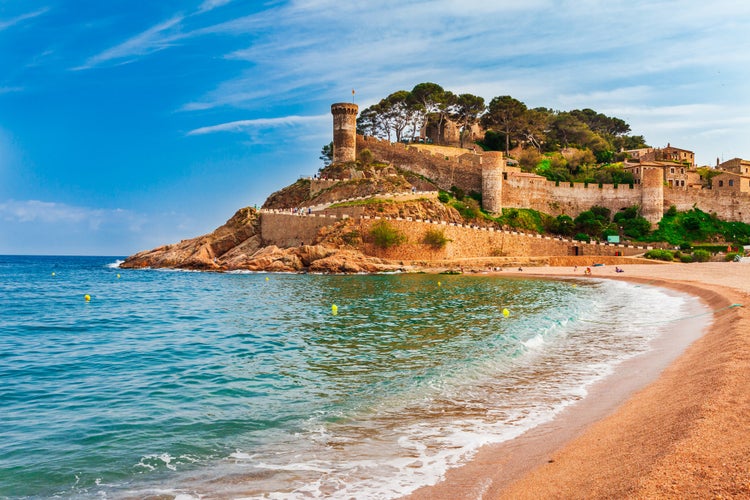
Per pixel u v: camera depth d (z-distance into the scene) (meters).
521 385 17.14
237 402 15.94
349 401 15.86
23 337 28.59
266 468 11.05
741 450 9.09
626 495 8.06
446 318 34.56
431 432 12.88
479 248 94.06
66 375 19.66
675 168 118.62
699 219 106.75
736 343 18.34
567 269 85.56
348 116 122.00
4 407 15.54
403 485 10.01
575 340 25.36
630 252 95.06
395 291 54.81
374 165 118.19
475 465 10.77
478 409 14.69
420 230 89.00
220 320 34.91
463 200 107.81
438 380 18.12
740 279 54.62
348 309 40.03
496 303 43.22
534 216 107.19
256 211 102.88
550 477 9.65
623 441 10.95
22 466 11.32
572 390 16.31
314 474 10.67
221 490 10.09
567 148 143.38
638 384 16.17
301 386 17.70
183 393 17.02
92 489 10.26
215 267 93.31
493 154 106.38
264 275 82.75
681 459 8.99
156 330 30.81
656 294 46.31
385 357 22.38
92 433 13.30
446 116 146.38
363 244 88.12
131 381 18.67
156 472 10.98
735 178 109.06
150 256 111.50
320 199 110.31
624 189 108.19
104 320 35.44
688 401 12.72
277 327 31.42
